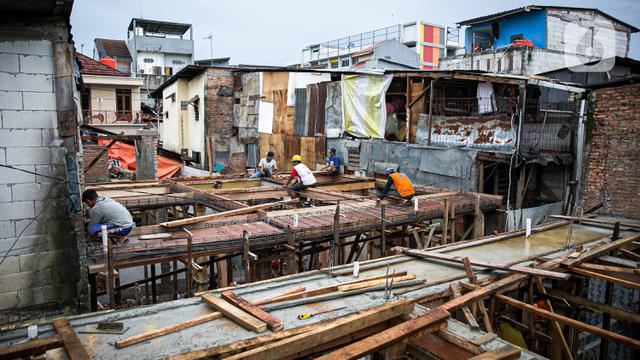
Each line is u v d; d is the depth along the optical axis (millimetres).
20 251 5410
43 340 3857
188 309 4805
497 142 11695
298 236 7754
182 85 23266
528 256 7191
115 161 20188
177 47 41062
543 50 21609
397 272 6227
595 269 6523
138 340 4008
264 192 11578
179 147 23797
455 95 15164
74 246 5652
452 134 12930
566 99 14852
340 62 38594
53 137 5434
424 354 4559
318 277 5934
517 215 11242
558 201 12562
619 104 9969
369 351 3678
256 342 3902
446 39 39938
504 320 6938
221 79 20391
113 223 6484
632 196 9820
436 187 13133
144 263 6375
